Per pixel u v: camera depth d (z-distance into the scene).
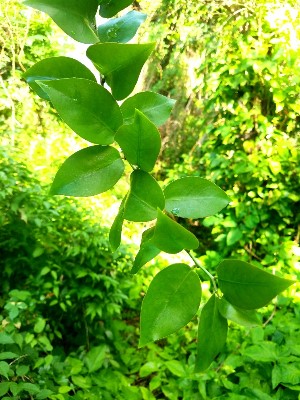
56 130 3.58
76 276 1.85
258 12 2.38
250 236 2.61
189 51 3.57
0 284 1.87
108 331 1.99
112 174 0.25
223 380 1.52
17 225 1.89
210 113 3.35
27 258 1.86
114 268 1.99
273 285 0.20
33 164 2.87
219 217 2.67
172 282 0.22
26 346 1.37
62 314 1.88
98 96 0.24
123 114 0.28
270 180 2.65
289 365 1.42
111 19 0.30
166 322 0.22
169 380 1.76
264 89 2.59
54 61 0.26
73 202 2.17
